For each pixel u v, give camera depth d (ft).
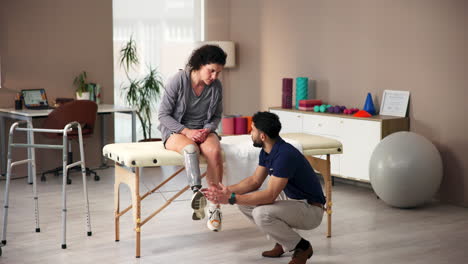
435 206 16.17
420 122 17.26
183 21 27.37
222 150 12.40
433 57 16.76
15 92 20.15
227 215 14.96
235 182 12.47
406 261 11.56
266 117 10.68
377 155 15.72
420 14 17.02
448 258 11.76
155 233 13.43
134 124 21.11
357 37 18.99
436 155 15.53
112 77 22.40
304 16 20.90
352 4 19.08
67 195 17.17
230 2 24.00
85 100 18.99
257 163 12.60
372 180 15.89
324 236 13.23
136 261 11.51
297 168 10.71
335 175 18.33
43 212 15.19
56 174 19.93
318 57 20.48
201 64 11.91
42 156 20.70
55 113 18.69
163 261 11.53
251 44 23.26
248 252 12.09
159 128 12.47
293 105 21.48
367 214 15.20
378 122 16.88
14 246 12.37
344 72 19.56
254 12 22.97
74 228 13.75
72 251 12.08
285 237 10.93
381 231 13.65
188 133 11.98
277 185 10.57
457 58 16.17
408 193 15.20
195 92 12.30
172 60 27.71
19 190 17.85
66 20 21.03
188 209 15.65
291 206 10.83
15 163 12.66
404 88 17.66
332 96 20.07
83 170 12.96
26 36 20.18
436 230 13.78
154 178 19.83
